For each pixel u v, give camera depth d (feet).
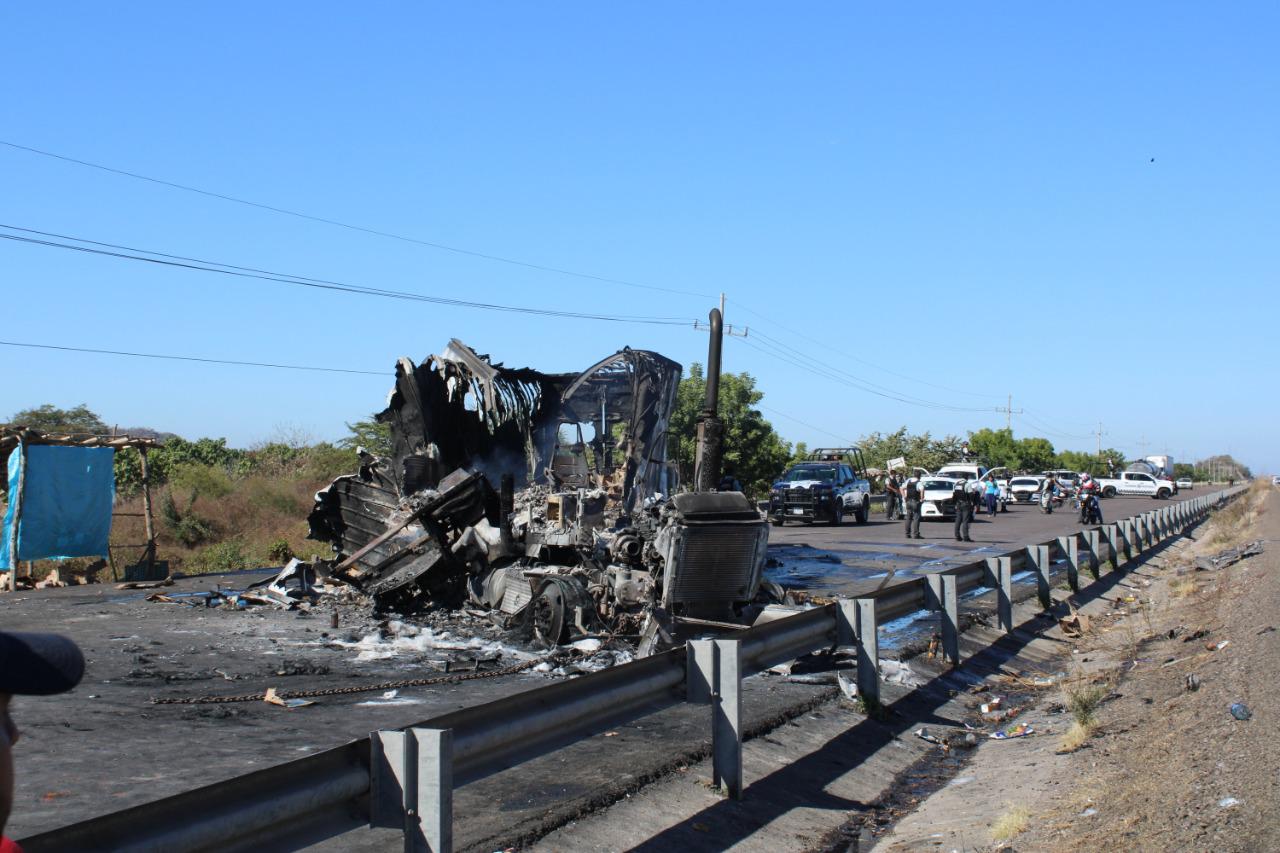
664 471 57.52
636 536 40.55
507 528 47.42
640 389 55.77
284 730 27.58
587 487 50.80
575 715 18.29
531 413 58.59
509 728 16.56
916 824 22.59
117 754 24.75
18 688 6.14
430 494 51.49
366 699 31.86
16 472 66.39
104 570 78.95
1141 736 26.48
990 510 158.51
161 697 31.50
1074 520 145.79
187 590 63.82
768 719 28.60
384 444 146.51
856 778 25.80
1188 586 61.87
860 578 68.80
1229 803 18.60
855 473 142.00
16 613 52.37
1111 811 20.34
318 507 57.31
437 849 14.10
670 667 22.00
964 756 28.96
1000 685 38.22
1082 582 65.46
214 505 113.50
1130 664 39.99
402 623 46.75
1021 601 55.57
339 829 13.69
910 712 32.22
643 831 20.34
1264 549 76.38
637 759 24.48
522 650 40.63
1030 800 22.79
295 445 164.76
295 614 52.16
